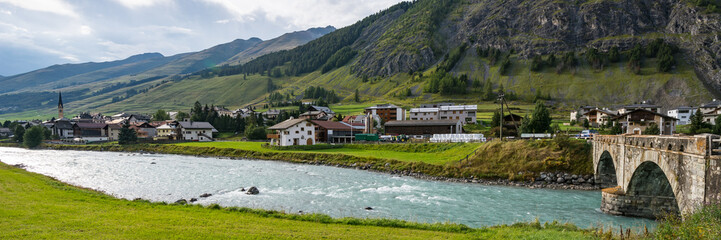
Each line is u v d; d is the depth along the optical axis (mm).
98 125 170875
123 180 59656
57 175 64438
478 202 44219
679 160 24625
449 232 26312
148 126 177000
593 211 39906
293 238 22078
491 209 40781
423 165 66812
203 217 27078
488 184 56625
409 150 89312
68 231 20547
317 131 116312
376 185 55438
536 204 43250
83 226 21891
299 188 52938
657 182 35094
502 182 57281
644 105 147875
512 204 43219
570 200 45469
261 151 100062
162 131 163500
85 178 61375
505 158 62312
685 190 23781
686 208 23516
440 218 36906
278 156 93188
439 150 83875
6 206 26031
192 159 95875
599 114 126500
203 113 188750
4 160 91500
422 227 27453
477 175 60062
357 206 42000
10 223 21438
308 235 23031
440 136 95250
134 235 20578
